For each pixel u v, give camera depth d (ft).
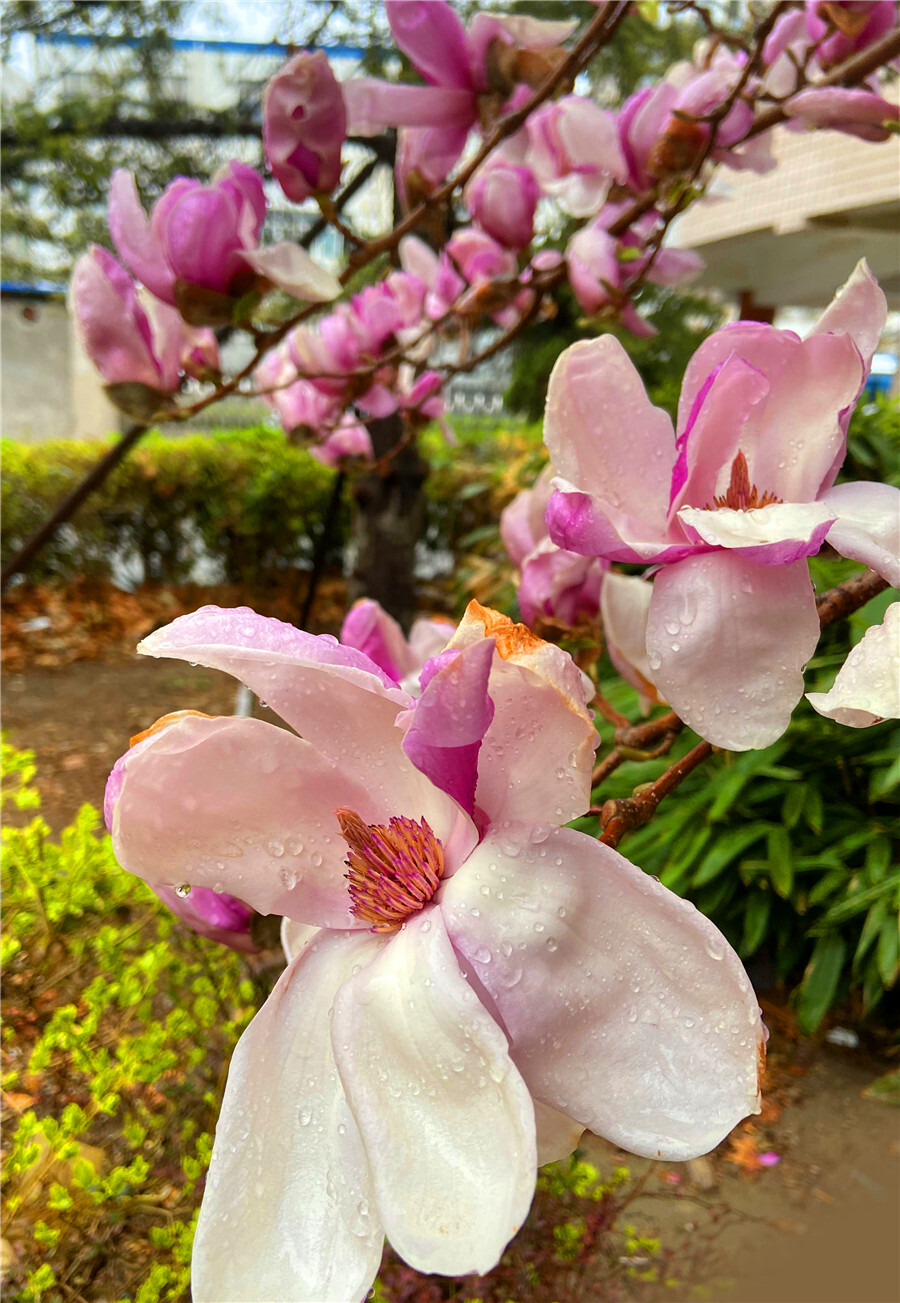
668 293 7.36
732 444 0.82
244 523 8.36
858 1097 2.30
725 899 2.64
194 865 0.78
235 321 1.30
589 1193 1.78
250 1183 0.66
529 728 0.69
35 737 5.61
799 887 2.62
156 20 5.17
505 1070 0.58
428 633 1.50
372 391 2.19
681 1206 1.98
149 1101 2.07
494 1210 0.55
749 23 1.89
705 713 0.73
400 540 4.74
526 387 8.36
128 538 8.61
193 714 0.76
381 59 4.61
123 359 1.47
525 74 1.48
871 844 2.51
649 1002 0.63
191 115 5.47
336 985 0.74
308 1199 0.65
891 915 2.21
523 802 0.71
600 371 0.86
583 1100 0.61
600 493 0.85
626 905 0.65
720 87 1.53
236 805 0.78
